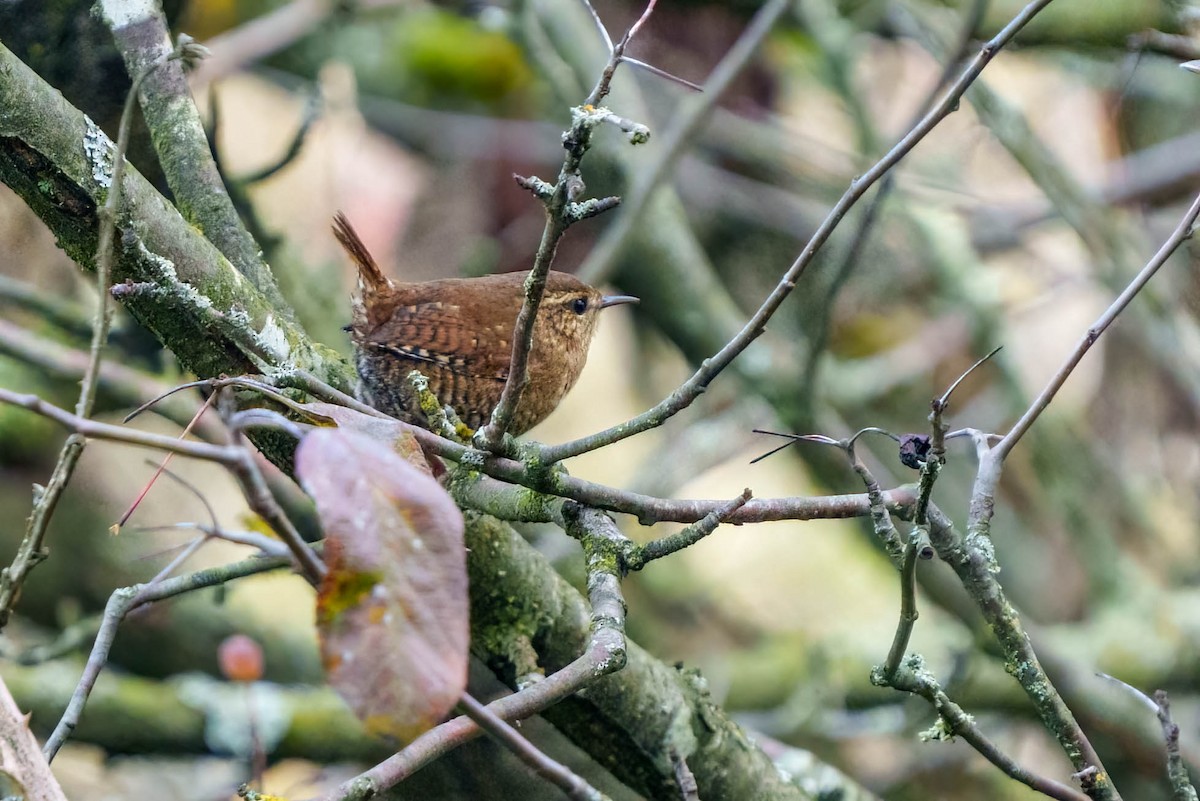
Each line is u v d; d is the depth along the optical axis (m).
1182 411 12.36
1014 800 11.19
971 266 11.90
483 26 13.04
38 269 11.15
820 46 11.60
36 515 4.23
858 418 12.70
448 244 13.14
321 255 12.75
